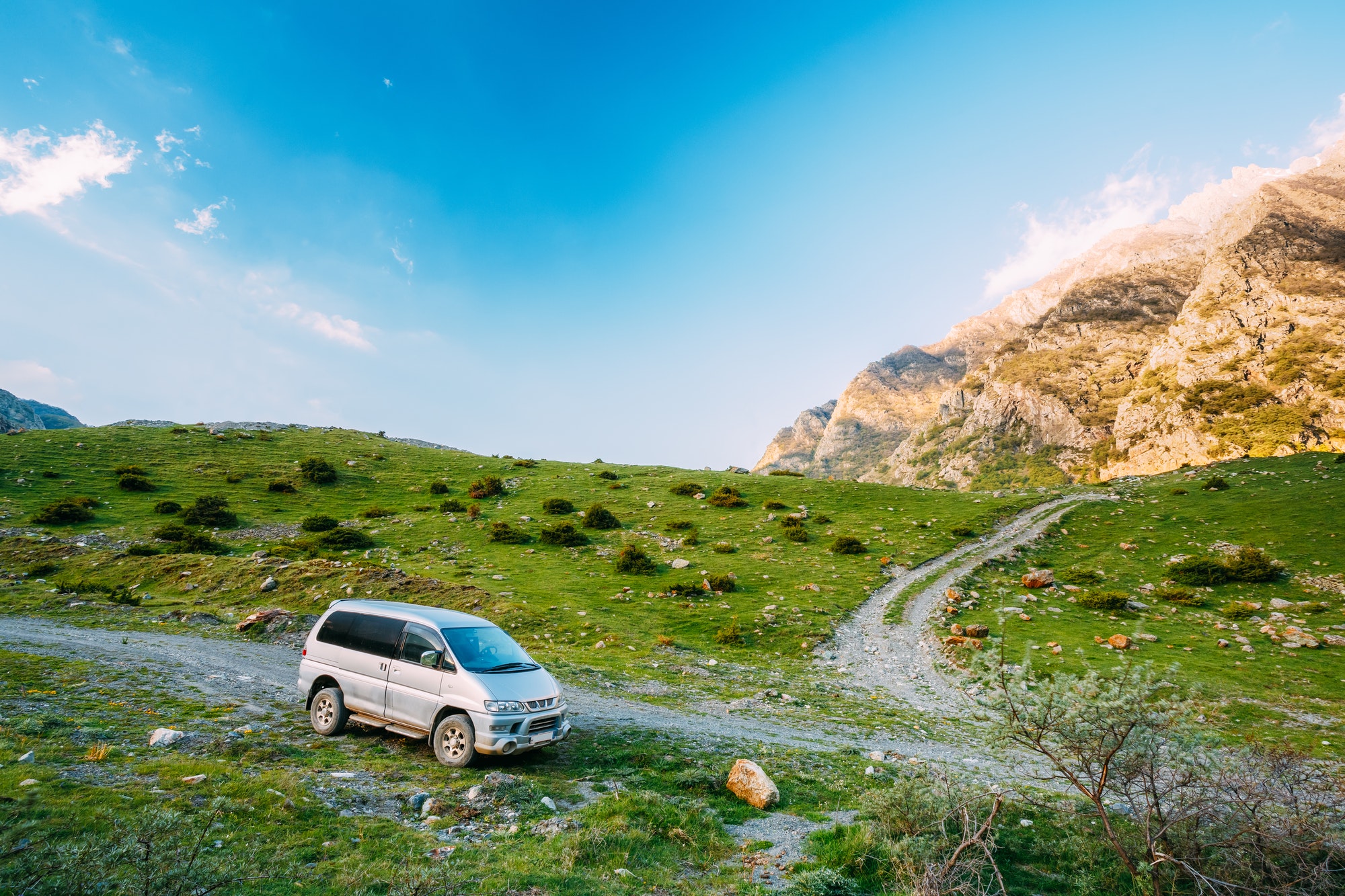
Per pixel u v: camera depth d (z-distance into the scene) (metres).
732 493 73.94
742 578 46.91
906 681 28.69
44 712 10.94
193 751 9.70
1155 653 31.98
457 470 84.38
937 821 8.36
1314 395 152.38
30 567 36.69
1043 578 45.41
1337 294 175.62
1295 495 61.84
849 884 6.95
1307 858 6.68
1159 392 199.38
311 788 8.55
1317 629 35.53
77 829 5.82
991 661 7.70
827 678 28.67
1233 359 183.50
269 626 25.44
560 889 6.18
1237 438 156.00
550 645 30.20
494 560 49.00
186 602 31.89
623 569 47.16
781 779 11.51
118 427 87.25
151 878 4.75
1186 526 57.47
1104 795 10.87
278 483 65.69
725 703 21.20
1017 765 15.27
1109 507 66.25
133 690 14.07
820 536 60.06
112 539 46.19
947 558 53.25
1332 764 16.77
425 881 5.69
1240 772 7.05
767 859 7.82
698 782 10.65
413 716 11.17
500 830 7.94
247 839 6.37
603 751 12.32
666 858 7.52
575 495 73.69
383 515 60.91
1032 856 8.30
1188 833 7.26
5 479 56.44
